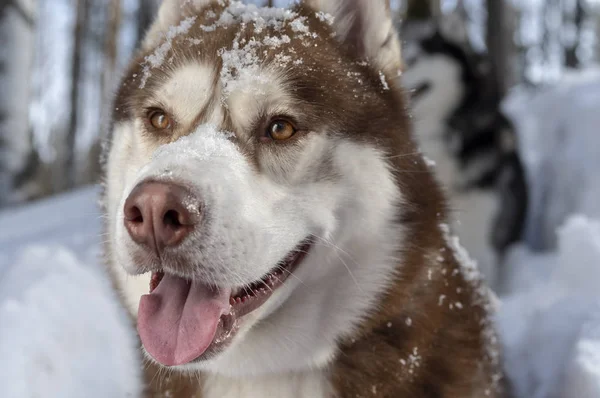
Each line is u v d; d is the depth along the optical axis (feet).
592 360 9.59
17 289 13.89
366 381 7.70
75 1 55.26
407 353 7.79
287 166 7.16
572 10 81.56
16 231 22.94
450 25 22.81
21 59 34.81
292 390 7.80
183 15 9.10
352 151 7.48
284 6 8.71
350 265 7.61
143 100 7.75
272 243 6.81
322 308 7.61
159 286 6.82
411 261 7.85
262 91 7.18
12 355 11.18
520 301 14.02
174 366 6.78
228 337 6.75
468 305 8.64
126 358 12.42
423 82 21.59
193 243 6.17
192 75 7.39
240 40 7.63
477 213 20.13
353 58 8.25
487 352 8.75
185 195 6.07
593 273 13.75
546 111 26.14
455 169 20.58
